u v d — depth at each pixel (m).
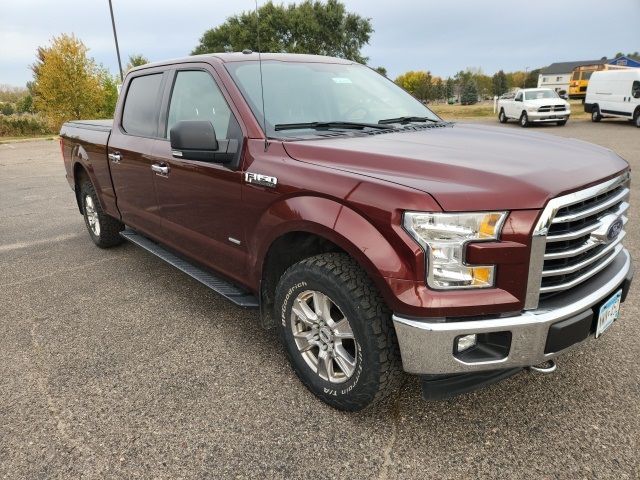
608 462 2.21
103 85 29.95
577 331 2.21
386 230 2.12
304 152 2.66
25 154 17.91
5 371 3.06
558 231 2.13
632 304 3.70
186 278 4.55
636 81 20.77
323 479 2.17
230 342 3.36
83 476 2.21
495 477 2.16
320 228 2.36
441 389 2.21
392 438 2.40
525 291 2.08
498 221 2.02
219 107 3.18
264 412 2.61
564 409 2.57
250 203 2.83
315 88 3.41
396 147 2.58
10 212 7.73
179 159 3.40
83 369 3.06
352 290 2.29
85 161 4.97
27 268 4.95
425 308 2.05
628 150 12.68
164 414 2.61
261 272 2.85
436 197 2.03
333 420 2.53
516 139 2.89
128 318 3.75
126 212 4.50
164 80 3.85
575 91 37.06
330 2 32.47
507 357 2.12
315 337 2.62
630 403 2.60
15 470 2.24
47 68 28.02
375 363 2.29
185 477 2.19
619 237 2.59
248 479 2.18
